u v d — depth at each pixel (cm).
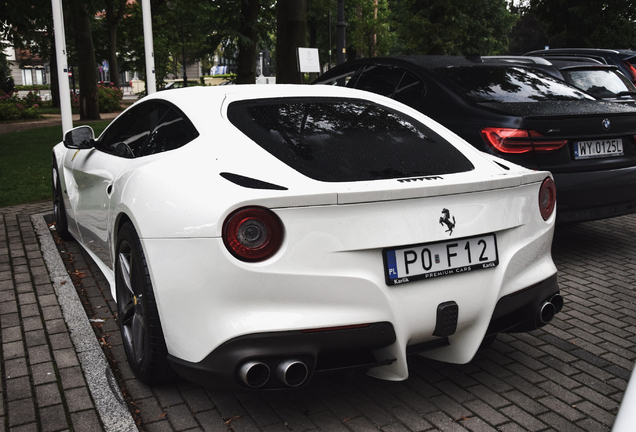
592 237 578
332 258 224
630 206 480
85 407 256
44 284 415
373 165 264
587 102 489
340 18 1684
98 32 3688
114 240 306
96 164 376
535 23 4750
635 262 495
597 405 269
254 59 2688
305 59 1377
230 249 217
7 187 797
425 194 237
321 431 244
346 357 239
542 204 284
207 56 3180
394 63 571
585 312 387
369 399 271
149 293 249
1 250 497
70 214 471
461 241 249
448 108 491
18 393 267
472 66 543
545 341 340
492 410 263
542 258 285
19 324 346
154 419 251
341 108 312
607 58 953
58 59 781
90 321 357
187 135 285
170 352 244
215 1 2622
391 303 233
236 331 219
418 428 248
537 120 438
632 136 479
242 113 287
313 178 244
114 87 3130
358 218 227
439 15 2784
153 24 3697
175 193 242
